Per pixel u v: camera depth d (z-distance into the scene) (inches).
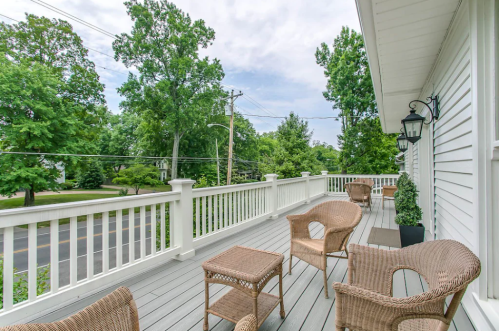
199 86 823.7
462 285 37.6
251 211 177.2
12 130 474.3
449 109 95.0
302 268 106.7
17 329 31.0
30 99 499.8
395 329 41.9
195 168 960.9
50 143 526.0
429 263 53.6
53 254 73.0
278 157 612.4
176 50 796.6
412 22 83.4
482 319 60.0
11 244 64.0
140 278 96.6
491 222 61.3
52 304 71.3
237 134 1107.9
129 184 757.9
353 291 43.8
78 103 645.3
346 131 626.8
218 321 70.1
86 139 641.6
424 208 170.7
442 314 40.4
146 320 70.4
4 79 471.2
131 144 1088.2
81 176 927.0
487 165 61.7
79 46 663.1
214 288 88.7
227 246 135.5
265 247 134.0
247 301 71.5
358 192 237.5
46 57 627.8
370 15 79.7
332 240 85.5
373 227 179.6
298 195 267.9
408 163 281.9
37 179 512.1
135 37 721.6
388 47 100.6
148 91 740.7
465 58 74.4
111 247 272.1
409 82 141.3
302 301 80.7
